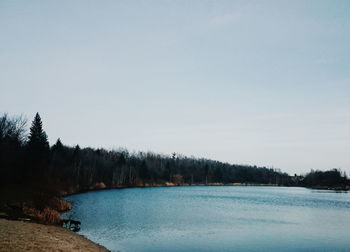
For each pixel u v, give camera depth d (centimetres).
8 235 2231
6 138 7006
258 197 10388
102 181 13538
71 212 4903
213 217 5059
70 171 11256
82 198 7588
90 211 5159
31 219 3300
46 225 3148
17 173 7100
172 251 2814
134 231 3606
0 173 6144
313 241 3422
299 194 13000
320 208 6981
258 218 5128
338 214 5916
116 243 2989
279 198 10075
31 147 8025
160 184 16762
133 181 15250
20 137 7906
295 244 3259
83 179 11719
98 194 9219
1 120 7262
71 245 2398
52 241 2350
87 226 3778
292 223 4694
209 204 7306
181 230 3791
